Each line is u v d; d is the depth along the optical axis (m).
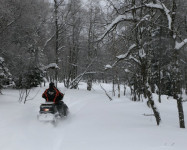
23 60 20.41
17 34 21.67
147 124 8.73
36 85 25.31
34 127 7.64
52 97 9.13
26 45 23.34
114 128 7.72
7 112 9.24
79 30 32.59
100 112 11.78
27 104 12.40
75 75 37.03
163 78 26.19
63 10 28.95
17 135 6.50
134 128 7.66
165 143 5.52
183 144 5.50
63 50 33.00
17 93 17.81
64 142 5.96
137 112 12.25
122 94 28.64
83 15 30.55
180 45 8.19
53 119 8.02
